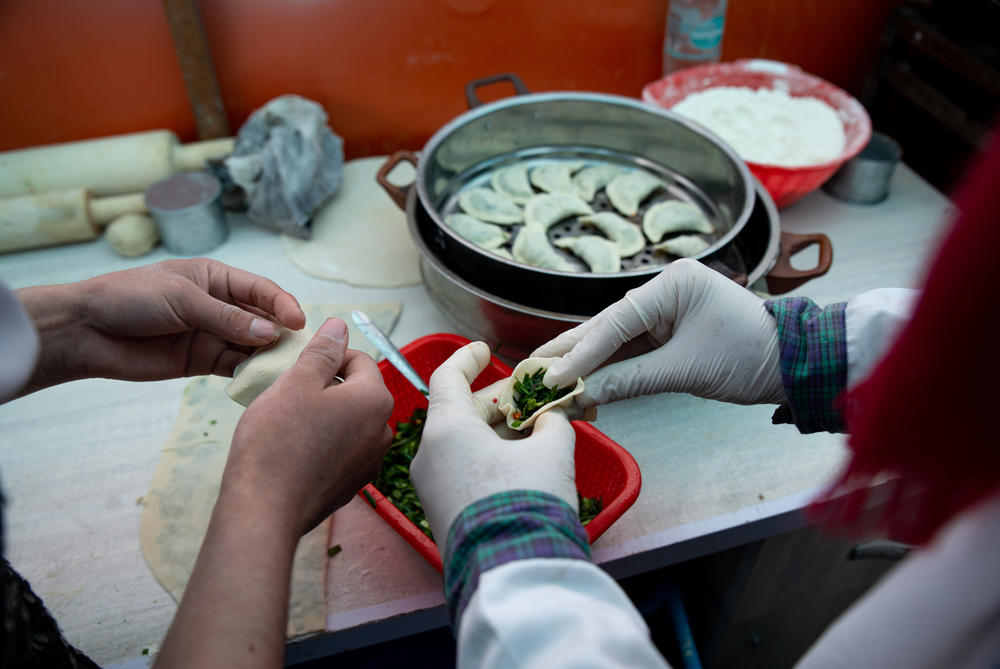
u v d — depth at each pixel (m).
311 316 1.31
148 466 1.09
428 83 1.70
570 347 0.94
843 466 0.45
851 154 1.43
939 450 0.38
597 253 1.31
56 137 1.56
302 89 1.64
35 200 1.40
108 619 0.91
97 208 1.46
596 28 1.70
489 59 1.70
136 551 0.98
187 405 1.17
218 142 1.57
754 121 1.62
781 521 1.07
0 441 1.12
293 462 0.65
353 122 1.74
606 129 1.51
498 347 1.17
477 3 1.58
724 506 1.05
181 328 0.86
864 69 1.95
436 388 0.83
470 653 0.54
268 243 1.51
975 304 0.32
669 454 1.12
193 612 0.52
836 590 1.43
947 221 0.35
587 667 0.47
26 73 1.45
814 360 0.77
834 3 1.78
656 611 1.64
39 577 0.95
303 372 0.73
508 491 0.64
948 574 0.43
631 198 1.45
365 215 1.58
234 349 0.93
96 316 0.83
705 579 1.48
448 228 1.12
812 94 1.65
